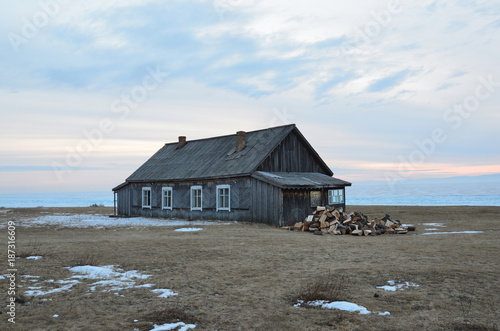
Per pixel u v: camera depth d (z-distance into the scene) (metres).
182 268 10.12
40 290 7.83
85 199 130.12
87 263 10.55
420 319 6.14
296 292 7.75
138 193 35.69
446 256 11.70
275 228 23.28
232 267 10.27
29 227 23.05
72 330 5.71
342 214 21.44
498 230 20.00
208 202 29.02
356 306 6.73
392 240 16.30
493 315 6.32
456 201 68.88
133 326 5.89
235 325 5.95
